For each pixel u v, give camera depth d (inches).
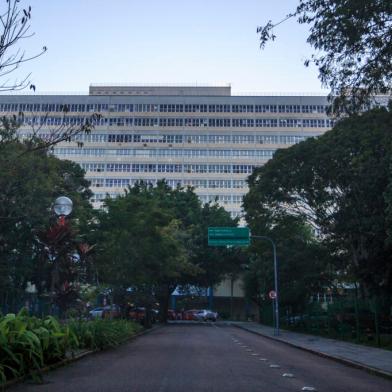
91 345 735.1
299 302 1649.9
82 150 4065.0
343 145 1161.4
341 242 1353.3
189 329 1664.6
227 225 2377.0
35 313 1027.3
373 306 1080.2
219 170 4084.6
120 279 1182.3
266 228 1576.0
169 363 604.7
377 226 1006.4
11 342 424.2
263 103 4185.5
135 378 466.6
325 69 423.5
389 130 484.7
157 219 1213.1
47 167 1008.2
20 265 1127.6
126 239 1156.5
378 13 376.2
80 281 1016.2
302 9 406.6
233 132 4141.2
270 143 4131.4
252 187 1595.7
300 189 1382.9
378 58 400.8
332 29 396.2
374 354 785.6
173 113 4156.0
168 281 2126.0
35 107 3941.9
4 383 388.8
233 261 2411.4
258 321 2511.1
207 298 3287.4
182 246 1841.8
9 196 842.8
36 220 989.2
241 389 408.8
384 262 1025.5
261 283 2010.3
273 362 660.7
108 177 4045.3
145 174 4055.1
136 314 1582.2
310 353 861.2
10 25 343.3
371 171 1006.4
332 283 1615.4
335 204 1339.8
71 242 899.4
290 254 1523.1
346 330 1174.3
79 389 398.0
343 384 468.4
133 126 4124.0
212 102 4188.0
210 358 679.7
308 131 4148.6
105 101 4148.6
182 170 4079.7
